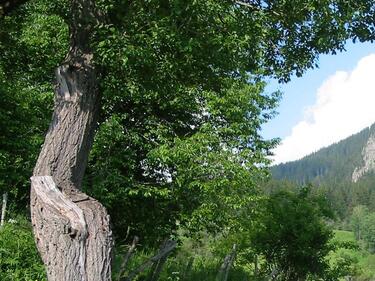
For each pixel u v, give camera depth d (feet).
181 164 45.50
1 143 44.70
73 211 14.58
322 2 18.76
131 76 20.79
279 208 62.08
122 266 26.63
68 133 16.63
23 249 29.58
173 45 20.26
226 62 22.20
